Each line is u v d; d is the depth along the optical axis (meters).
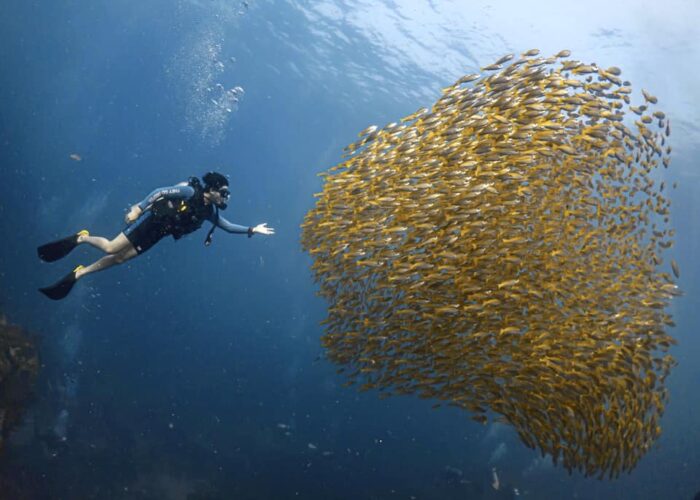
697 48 22.20
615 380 5.39
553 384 5.43
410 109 37.34
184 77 52.62
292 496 19.08
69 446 16.80
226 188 6.12
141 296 42.12
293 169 63.53
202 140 63.47
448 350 5.73
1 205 40.22
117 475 16.56
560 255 5.54
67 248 5.83
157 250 45.66
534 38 24.39
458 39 26.33
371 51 31.33
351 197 6.11
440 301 5.65
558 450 5.60
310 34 33.06
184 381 30.92
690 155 30.69
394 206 5.73
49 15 49.78
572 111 5.79
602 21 22.45
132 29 47.25
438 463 28.94
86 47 53.47
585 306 5.54
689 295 53.16
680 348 59.59
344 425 31.22
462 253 5.48
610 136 5.88
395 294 5.88
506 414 5.71
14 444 15.31
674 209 38.75
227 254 53.22
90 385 24.30
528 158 5.38
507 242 5.36
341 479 21.86
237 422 26.98
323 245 6.29
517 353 5.49
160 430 22.20
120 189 56.72
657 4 20.70
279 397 33.19
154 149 65.75
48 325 28.62
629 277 5.71
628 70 24.50
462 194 5.41
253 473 20.17
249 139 60.69
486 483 25.45
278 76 43.19
